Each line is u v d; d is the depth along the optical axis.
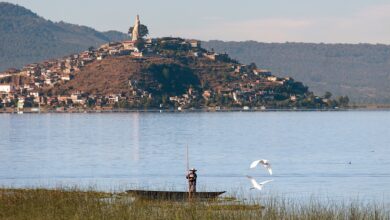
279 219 118.75
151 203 135.12
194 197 148.62
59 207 125.25
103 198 140.50
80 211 120.94
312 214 120.94
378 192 194.38
